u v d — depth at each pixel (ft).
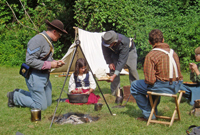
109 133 10.73
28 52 12.92
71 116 13.05
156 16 34.94
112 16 29.94
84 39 27.09
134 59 16.85
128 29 31.42
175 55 11.35
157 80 11.15
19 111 13.89
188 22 33.58
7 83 22.59
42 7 39.37
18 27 40.27
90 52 26.84
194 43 31.45
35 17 39.70
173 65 11.07
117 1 30.63
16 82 23.20
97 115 13.61
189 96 16.20
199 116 13.03
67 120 12.63
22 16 41.57
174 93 11.36
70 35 37.27
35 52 12.94
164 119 12.59
